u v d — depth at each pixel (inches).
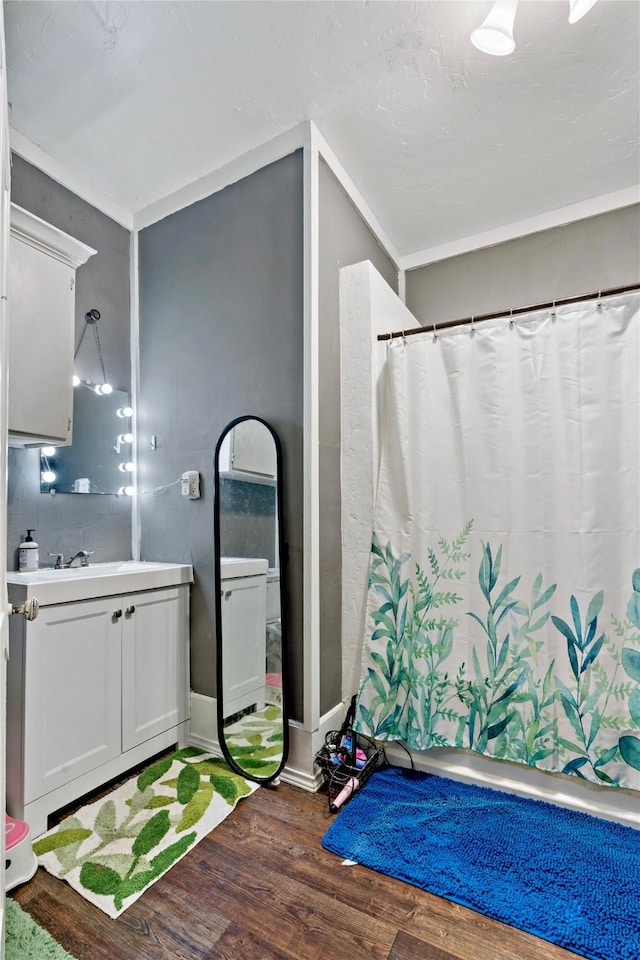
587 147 86.7
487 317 77.5
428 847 60.1
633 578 66.8
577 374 71.1
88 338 93.2
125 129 81.7
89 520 91.5
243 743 78.9
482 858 58.2
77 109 77.7
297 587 77.5
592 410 70.0
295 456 79.1
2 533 41.1
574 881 54.8
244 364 86.1
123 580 76.7
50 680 65.9
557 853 59.0
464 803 69.1
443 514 78.9
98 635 72.8
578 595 69.5
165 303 97.9
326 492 81.7
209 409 90.4
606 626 67.7
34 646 64.1
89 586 71.4
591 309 70.8
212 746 84.7
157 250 99.6
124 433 98.9
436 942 48.0
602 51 68.4
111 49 67.9
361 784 73.3
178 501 93.6
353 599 84.5
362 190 97.7
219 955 46.6
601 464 69.2
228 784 73.8
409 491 80.6
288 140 82.9
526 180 95.4
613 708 66.2
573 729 68.1
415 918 50.6
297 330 80.1
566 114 79.3
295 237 81.3
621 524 67.7
